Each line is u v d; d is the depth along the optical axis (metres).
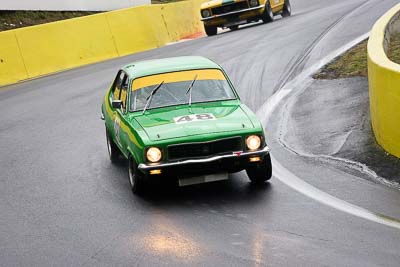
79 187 16.83
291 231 12.45
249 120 15.34
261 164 15.38
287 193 14.91
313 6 55.00
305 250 11.42
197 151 14.69
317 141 19.20
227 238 12.30
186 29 50.91
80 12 50.06
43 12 47.59
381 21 27.03
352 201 13.98
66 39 39.44
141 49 43.97
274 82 27.44
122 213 14.41
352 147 17.98
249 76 29.14
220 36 43.31
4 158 20.67
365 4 45.47
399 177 15.30
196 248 11.89
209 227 13.02
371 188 14.75
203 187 15.95
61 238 13.08
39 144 22.19
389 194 14.24
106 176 17.67
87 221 14.05
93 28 41.25
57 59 38.66
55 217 14.51
